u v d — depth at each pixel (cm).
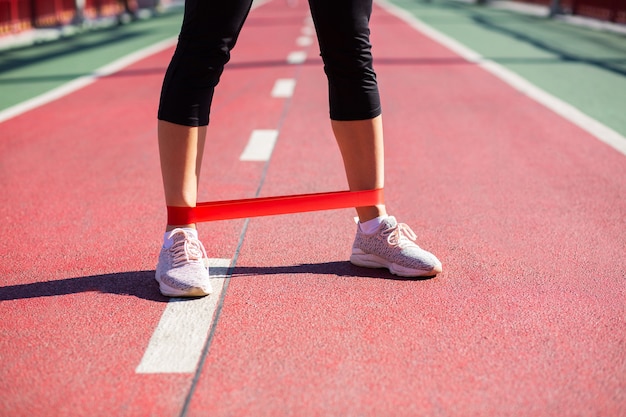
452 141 567
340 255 320
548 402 201
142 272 302
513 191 429
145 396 206
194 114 273
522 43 1310
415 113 685
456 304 267
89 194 432
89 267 310
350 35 271
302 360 225
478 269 303
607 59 1073
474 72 950
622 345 234
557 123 629
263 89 832
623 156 513
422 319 254
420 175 468
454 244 336
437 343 235
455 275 296
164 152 277
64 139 595
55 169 496
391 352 229
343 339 238
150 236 352
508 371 218
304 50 1239
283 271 301
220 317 256
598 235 350
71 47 1407
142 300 272
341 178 460
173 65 272
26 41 1545
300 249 328
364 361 224
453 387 209
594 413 196
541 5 2573
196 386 211
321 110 701
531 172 473
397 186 442
